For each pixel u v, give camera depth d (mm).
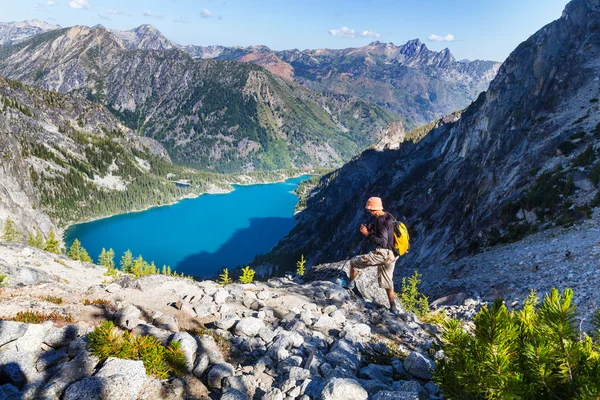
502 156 75562
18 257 39344
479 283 29469
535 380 3793
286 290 11258
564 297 3881
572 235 34094
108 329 5238
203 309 8461
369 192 181250
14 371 4656
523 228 44312
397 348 8312
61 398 4328
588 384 3396
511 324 3963
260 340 7363
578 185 44281
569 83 71562
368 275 11891
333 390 5031
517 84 92500
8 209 197000
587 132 55250
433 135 187500
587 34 80188
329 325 8641
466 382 3924
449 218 79312
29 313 6289
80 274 43781
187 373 5582
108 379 4477
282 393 5387
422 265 56719
